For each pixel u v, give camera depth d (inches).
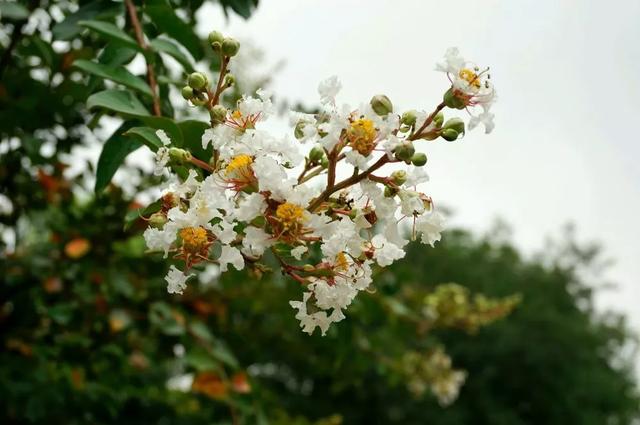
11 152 144.9
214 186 54.6
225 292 165.3
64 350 162.2
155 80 89.0
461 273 919.7
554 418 839.1
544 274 1027.9
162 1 91.6
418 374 254.8
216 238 55.7
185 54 90.3
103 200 152.4
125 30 96.0
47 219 164.6
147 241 55.1
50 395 160.1
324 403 724.0
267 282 151.1
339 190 57.4
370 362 198.2
